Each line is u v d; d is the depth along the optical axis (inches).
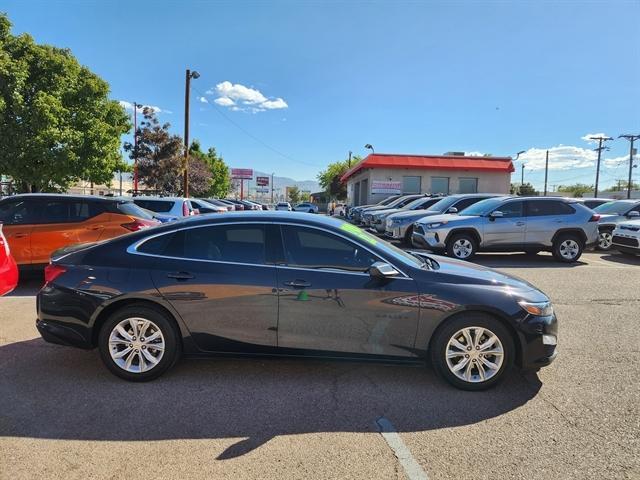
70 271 162.2
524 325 153.1
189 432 128.0
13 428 128.9
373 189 1219.9
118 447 120.0
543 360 155.4
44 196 314.3
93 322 159.5
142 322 159.3
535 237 449.7
